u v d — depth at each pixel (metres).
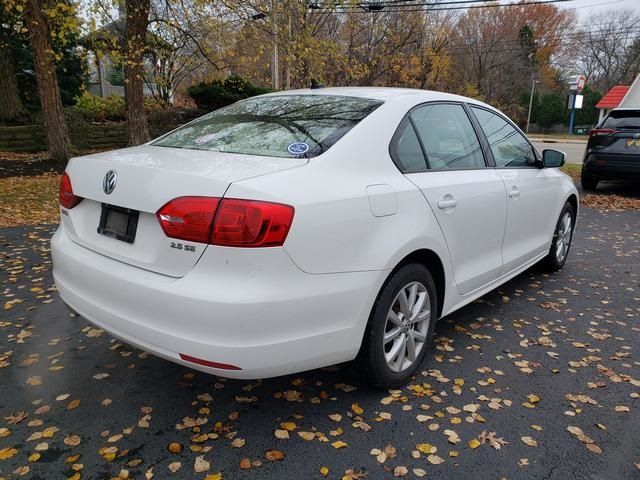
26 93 18.39
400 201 2.75
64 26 8.88
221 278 2.17
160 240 2.33
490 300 4.44
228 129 3.06
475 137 3.69
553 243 4.96
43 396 2.84
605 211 8.68
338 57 12.90
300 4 11.70
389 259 2.62
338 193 2.44
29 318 3.84
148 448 2.43
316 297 2.33
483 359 3.36
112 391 2.90
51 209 7.85
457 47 46.88
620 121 9.85
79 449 2.42
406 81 28.66
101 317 2.53
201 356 2.19
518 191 3.95
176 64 21.38
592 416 2.75
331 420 2.67
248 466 2.32
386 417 2.70
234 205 2.15
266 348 2.22
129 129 12.92
